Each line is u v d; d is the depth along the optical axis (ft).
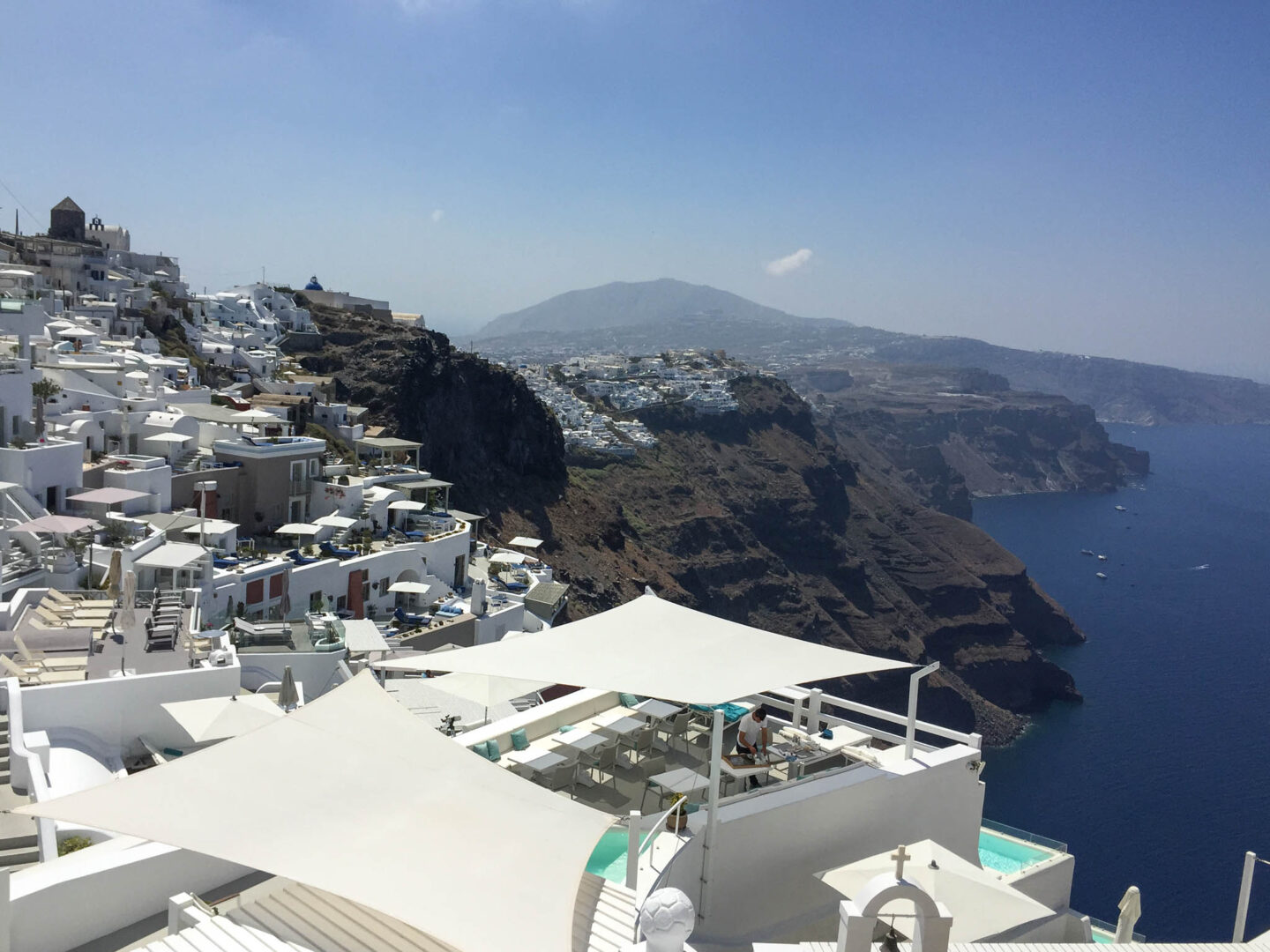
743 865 61.72
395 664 64.69
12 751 67.67
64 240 389.80
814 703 80.79
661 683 60.08
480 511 395.55
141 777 46.50
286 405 258.57
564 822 47.16
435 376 404.16
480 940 37.63
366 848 42.73
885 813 69.97
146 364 234.17
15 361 150.51
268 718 87.92
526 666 63.31
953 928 56.44
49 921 43.73
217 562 153.99
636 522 592.19
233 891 49.98
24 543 125.59
